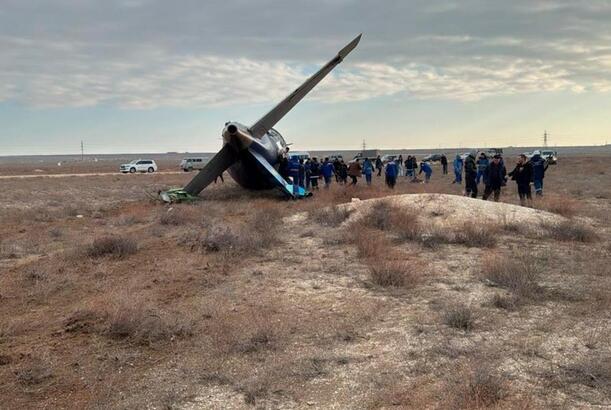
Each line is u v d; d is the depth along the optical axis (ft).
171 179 161.48
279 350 19.43
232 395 15.97
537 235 42.29
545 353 18.49
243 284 29.17
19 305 26.00
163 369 18.01
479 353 18.51
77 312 23.86
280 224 50.78
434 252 36.76
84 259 36.52
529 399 15.05
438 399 15.24
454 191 81.82
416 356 18.51
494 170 60.08
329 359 18.38
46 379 17.31
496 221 46.44
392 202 54.08
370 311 23.79
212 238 39.81
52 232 49.34
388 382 16.46
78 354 19.35
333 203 62.03
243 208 64.85
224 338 20.49
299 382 16.70
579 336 20.10
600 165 194.18
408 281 28.37
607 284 27.50
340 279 29.91
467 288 27.30
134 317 22.22
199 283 29.37
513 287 26.81
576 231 41.78
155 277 30.83
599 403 14.88
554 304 24.25
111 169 294.87
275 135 90.17
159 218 56.95
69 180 157.17
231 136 74.02
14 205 79.56
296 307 24.73
